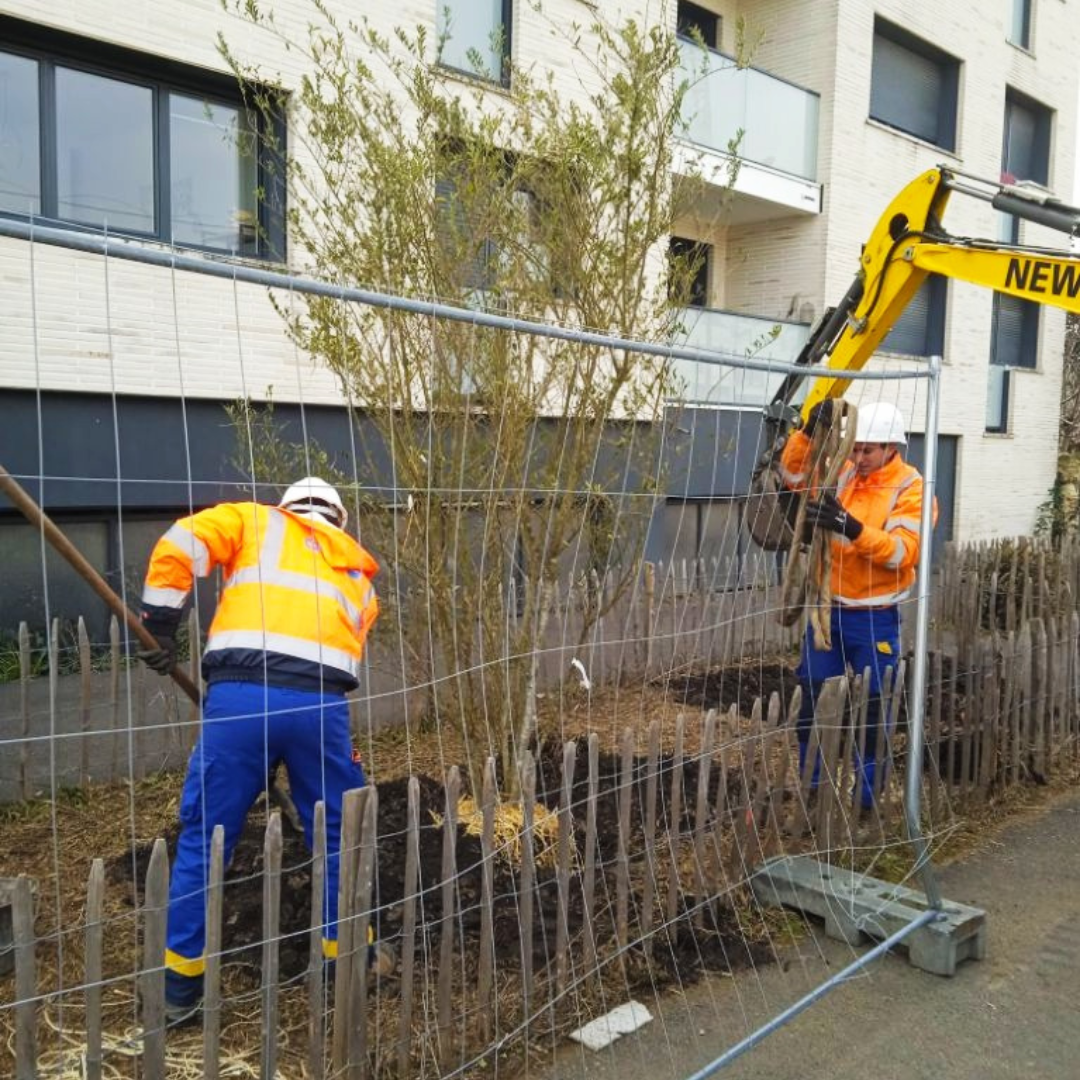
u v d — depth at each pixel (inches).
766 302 573.6
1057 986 141.4
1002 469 679.1
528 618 170.2
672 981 136.4
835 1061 122.3
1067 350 757.3
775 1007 132.7
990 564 325.1
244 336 319.0
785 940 150.3
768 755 159.6
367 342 164.2
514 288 166.2
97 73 300.5
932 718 199.2
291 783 126.3
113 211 307.4
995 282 195.2
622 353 173.3
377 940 120.1
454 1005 122.6
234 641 121.3
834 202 551.2
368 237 164.2
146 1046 88.1
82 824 177.5
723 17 563.5
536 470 173.9
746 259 577.9
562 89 383.6
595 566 193.9
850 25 550.6
